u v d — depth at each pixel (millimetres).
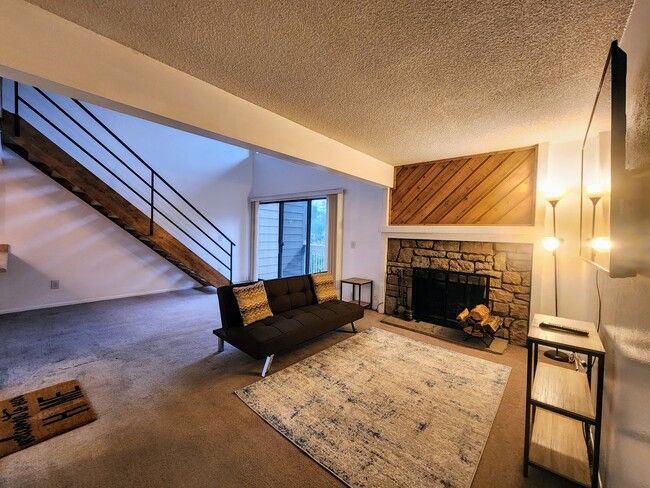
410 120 2658
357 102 2326
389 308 4609
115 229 5152
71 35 1508
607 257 1615
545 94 2123
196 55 1760
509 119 2592
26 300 4320
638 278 1093
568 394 1618
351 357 3002
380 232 4672
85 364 2730
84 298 4855
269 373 2650
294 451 1740
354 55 1706
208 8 1361
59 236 4566
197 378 2543
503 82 1969
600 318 2018
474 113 2482
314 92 2180
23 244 4262
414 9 1320
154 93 1814
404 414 2094
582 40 1504
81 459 1644
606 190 1612
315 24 1447
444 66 1796
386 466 1638
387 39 1549
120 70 1675
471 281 3783
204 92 2066
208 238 6477
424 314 4219
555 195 2949
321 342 3412
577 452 1603
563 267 3148
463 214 3854
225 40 1606
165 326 3840
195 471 1588
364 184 4977
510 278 3502
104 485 1486
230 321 2961
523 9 1299
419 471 1608
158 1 1324
